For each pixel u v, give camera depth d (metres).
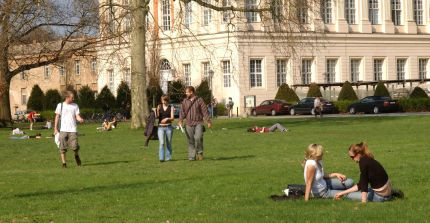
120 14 56.00
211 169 27.61
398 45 117.12
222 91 105.12
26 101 130.25
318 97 96.12
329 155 32.41
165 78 76.88
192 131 31.70
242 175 25.09
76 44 66.88
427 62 120.31
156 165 30.25
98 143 45.19
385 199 18.52
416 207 17.53
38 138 52.84
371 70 114.75
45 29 62.38
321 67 109.88
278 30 56.53
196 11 104.31
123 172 27.64
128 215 17.80
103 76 116.12
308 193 19.02
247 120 75.81
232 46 102.75
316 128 56.72
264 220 16.33
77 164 31.20
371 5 116.19
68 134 30.48
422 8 120.94
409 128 53.06
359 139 42.94
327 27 111.31
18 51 64.94
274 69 106.25
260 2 59.22
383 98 93.19
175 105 87.31
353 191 18.92
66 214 18.28
